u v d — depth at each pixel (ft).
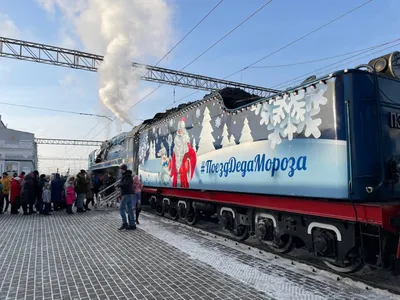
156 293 13.48
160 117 37.65
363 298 12.48
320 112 14.92
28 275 16.14
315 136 15.10
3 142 113.80
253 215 21.47
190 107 27.89
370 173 13.92
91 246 22.08
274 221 19.19
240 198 21.72
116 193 49.19
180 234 26.00
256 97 22.74
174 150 30.58
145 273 16.11
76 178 43.50
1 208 41.34
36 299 13.16
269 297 12.79
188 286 14.19
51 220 35.22
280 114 17.31
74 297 13.28
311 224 16.49
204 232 26.81
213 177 23.53
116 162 53.11
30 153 117.91
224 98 23.36
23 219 36.24
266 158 18.20
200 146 25.66
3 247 22.09
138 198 31.53
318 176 14.83
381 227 13.28
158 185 34.42
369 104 14.35
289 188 16.44
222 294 13.20
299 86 16.14
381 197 14.12
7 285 14.80
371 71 14.67
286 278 14.98
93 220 34.76
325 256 15.85
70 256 19.58
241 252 19.94
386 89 15.19
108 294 13.51
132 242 23.13
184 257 18.94
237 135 20.98
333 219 15.35
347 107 13.92
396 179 14.10
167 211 36.50
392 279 15.10
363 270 16.58
